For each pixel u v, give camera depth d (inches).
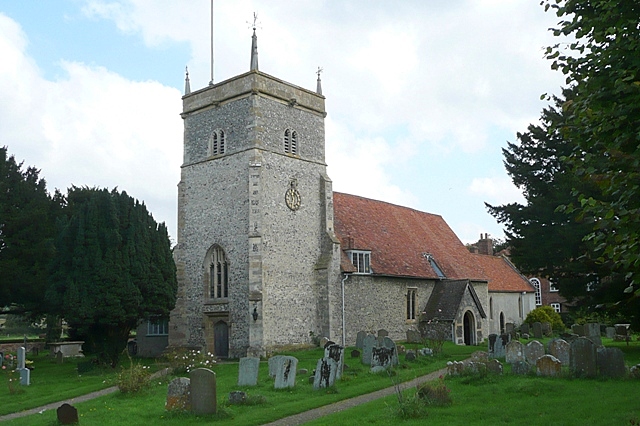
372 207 1706.4
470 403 591.8
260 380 845.2
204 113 1347.2
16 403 792.9
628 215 319.0
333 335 1295.5
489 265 2059.5
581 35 374.6
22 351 1109.1
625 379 678.5
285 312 1240.2
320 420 552.4
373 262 1453.0
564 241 1108.5
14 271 1280.8
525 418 506.0
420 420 524.1
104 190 1132.5
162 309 1157.7
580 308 1334.9
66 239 1112.8
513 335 1475.1
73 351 1551.4
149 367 1056.8
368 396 700.7
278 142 1290.6
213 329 1283.2
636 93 327.3
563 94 1225.4
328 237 1343.5
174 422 583.5
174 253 1339.8
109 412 653.3
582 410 522.9
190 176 1354.6
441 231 1966.0
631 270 360.8
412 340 1449.3
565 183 1096.8
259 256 1194.6
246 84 1263.5
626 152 343.3
